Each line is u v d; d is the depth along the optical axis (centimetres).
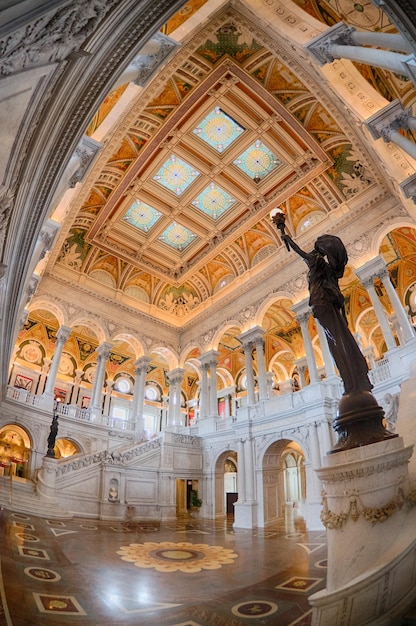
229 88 1605
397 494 360
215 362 2483
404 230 1916
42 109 441
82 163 1033
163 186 2023
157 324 2738
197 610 438
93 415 2256
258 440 1914
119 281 2608
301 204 2150
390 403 1220
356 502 371
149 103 1603
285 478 3173
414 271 2109
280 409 1884
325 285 492
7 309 977
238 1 1276
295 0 1218
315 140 1769
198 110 1680
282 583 570
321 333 1905
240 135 1789
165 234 2366
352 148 1758
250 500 1783
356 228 1898
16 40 284
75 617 398
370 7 1063
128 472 1898
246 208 2138
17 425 1947
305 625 376
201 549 931
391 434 401
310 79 1451
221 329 2508
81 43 409
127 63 563
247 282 2400
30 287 1606
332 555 375
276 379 3080
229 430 2123
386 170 1473
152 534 1224
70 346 2905
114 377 3155
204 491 2155
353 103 1241
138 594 506
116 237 2322
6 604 406
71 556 734
